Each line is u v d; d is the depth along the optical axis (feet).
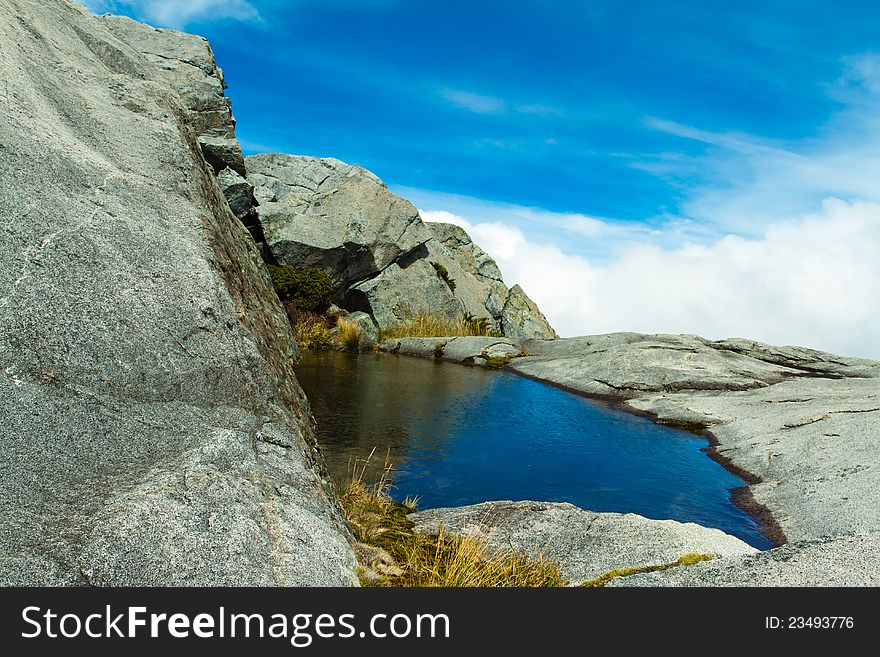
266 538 13.34
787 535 24.49
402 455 34.76
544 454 37.04
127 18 81.41
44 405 14.49
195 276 20.80
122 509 12.38
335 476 29.60
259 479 15.29
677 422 47.39
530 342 90.02
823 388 55.26
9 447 13.25
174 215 23.39
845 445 32.32
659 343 72.08
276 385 21.84
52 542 11.47
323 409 44.34
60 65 27.22
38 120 21.58
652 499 29.71
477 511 24.29
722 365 64.28
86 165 21.59
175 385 17.39
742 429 42.19
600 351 73.36
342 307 93.97
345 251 88.38
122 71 33.96
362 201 92.73
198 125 77.30
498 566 18.30
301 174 100.83
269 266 83.46
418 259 103.71
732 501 29.53
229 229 32.99
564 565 19.04
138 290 18.65
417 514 24.49
